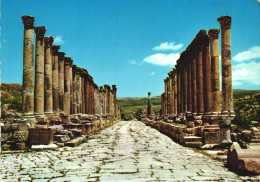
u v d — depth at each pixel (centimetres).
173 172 999
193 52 2834
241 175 952
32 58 1880
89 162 1225
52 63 2564
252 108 3222
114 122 5456
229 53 1772
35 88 1998
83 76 3862
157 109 12462
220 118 1695
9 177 948
